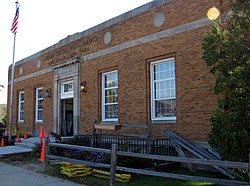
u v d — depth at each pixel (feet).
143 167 29.43
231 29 19.72
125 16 42.98
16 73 75.61
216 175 28.04
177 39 35.45
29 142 53.21
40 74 64.03
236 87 19.01
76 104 51.34
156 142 33.42
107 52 45.70
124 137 40.88
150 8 39.29
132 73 41.09
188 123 33.32
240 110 18.81
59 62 56.90
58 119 56.90
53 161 35.24
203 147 31.53
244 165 15.52
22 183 25.55
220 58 20.04
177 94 34.94
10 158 40.04
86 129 48.88
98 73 47.52
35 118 65.77
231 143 18.80
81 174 27.94
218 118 19.40
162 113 37.60
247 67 18.10
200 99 32.35
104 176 27.17
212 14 31.14
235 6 20.06
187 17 34.60
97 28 48.16
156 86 38.65
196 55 33.19
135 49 40.91
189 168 30.45
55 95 57.93
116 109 44.57
